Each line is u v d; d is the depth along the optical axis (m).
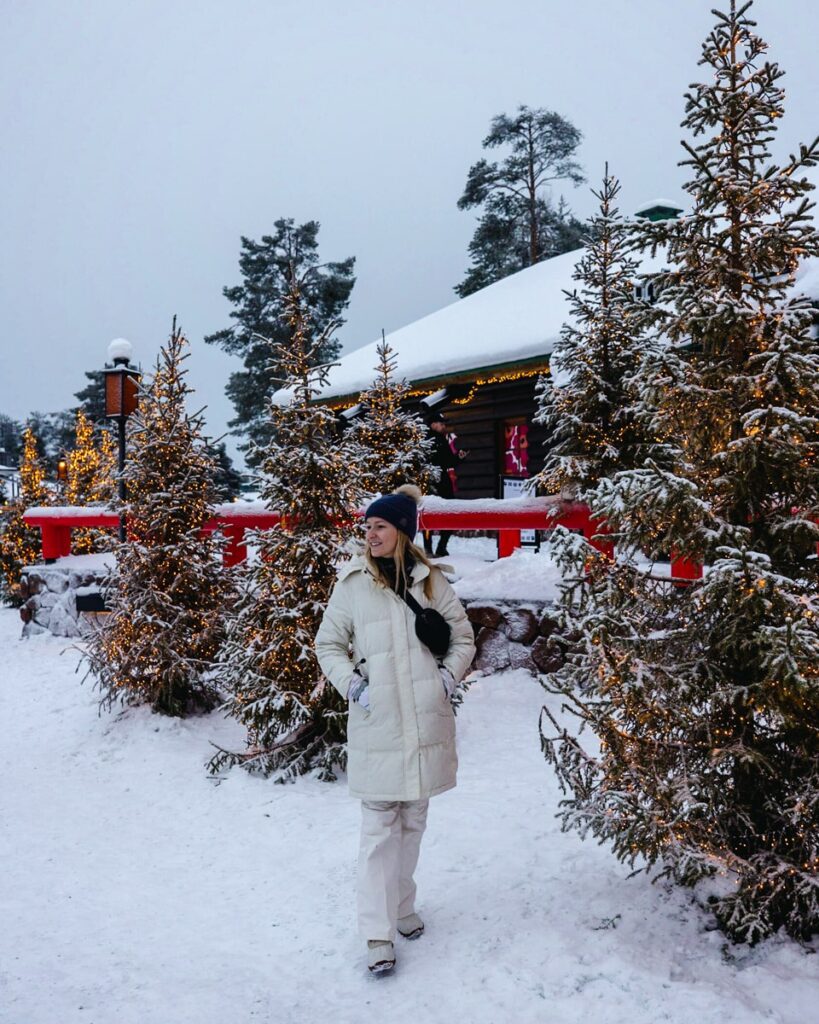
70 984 3.00
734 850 3.08
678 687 2.92
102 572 10.18
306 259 35.03
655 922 3.07
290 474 5.35
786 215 3.06
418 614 3.12
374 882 2.98
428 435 9.74
